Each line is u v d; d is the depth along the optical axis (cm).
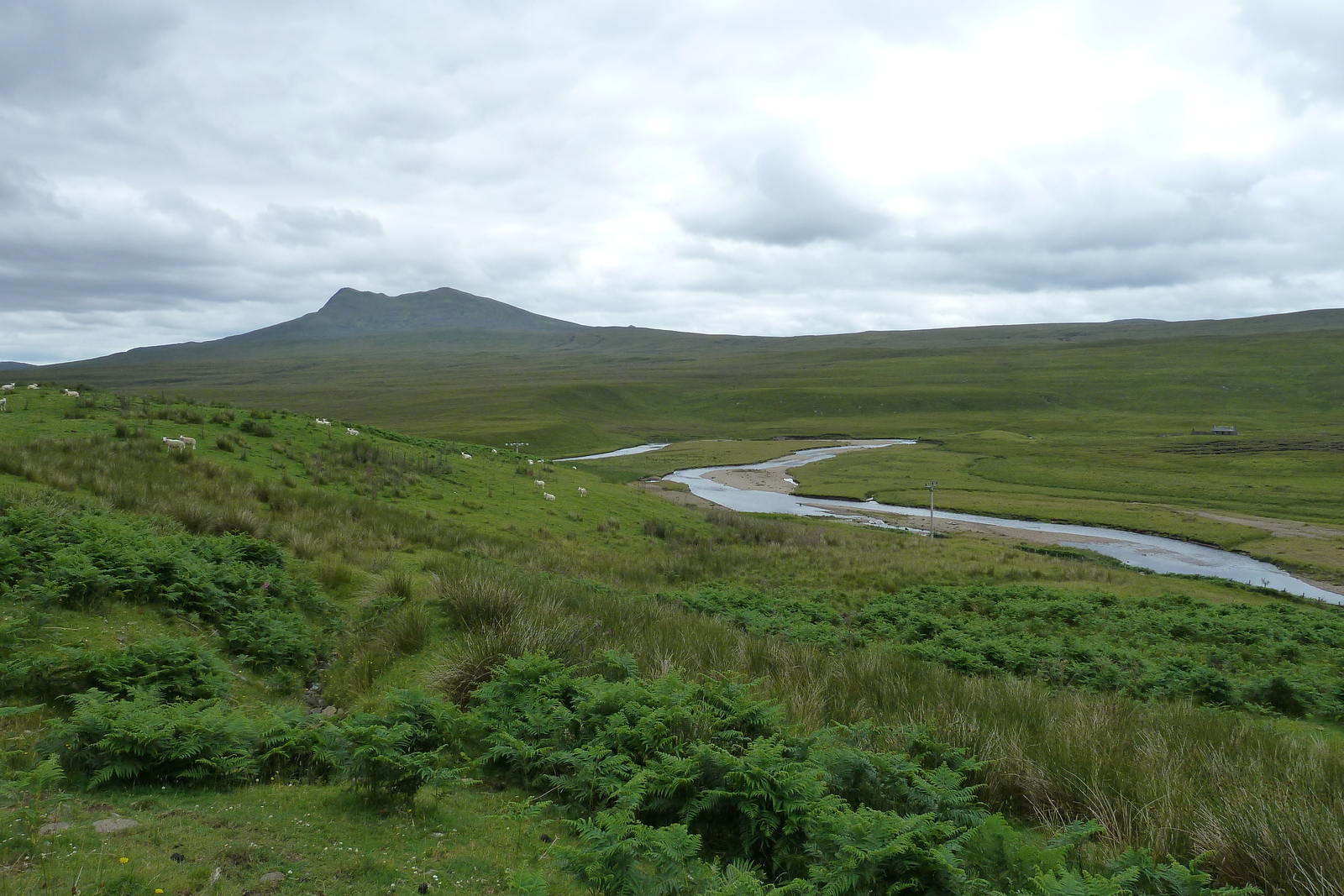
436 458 3478
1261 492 8162
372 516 2108
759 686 841
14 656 677
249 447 2712
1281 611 2355
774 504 7094
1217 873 518
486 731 689
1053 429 15312
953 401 18775
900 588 2509
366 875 434
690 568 2512
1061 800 627
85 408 2644
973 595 2272
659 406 19488
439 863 461
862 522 6081
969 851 477
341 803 536
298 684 836
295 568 1274
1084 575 3225
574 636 954
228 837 457
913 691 888
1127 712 882
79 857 397
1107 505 7300
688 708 659
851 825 467
